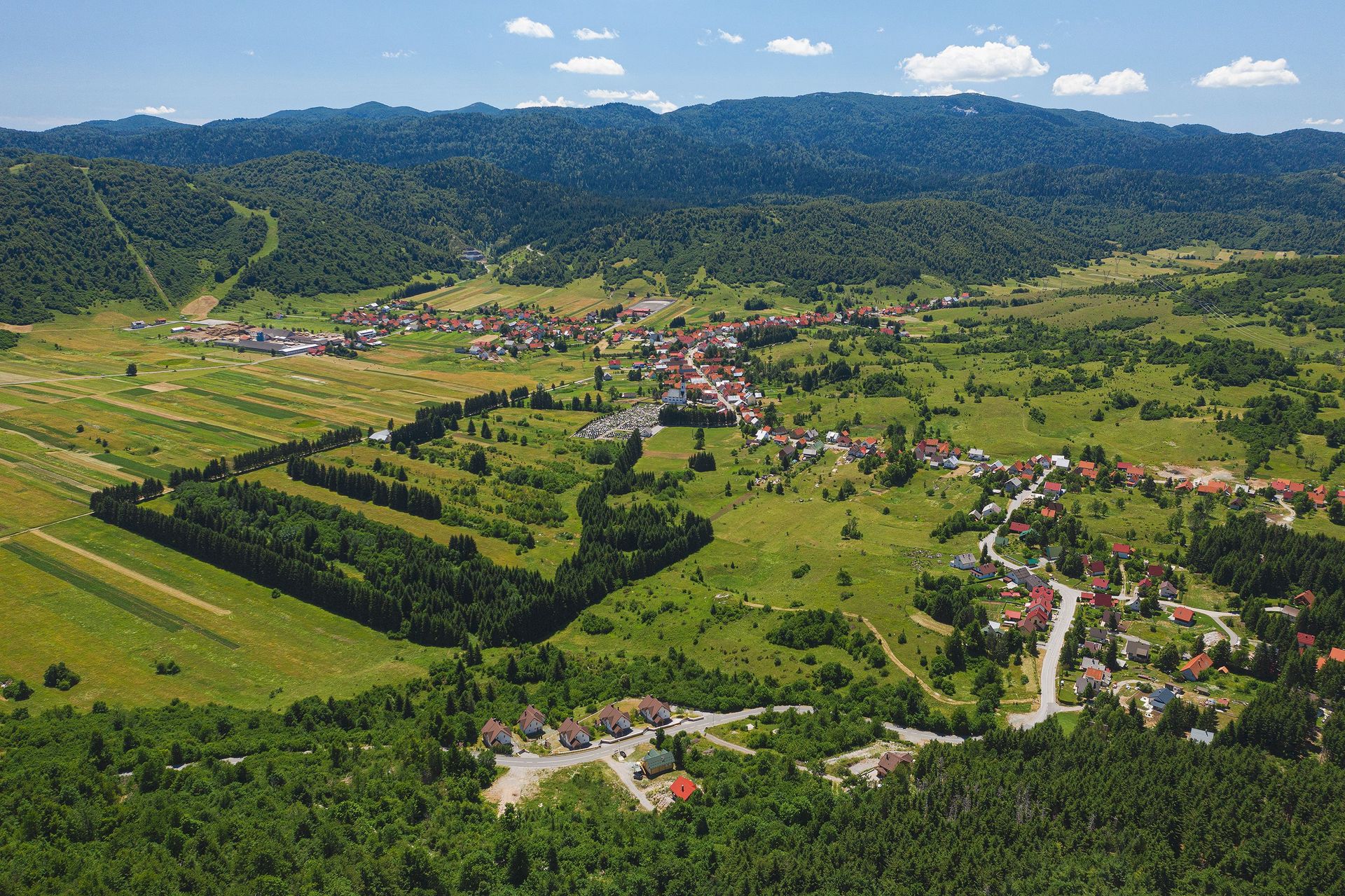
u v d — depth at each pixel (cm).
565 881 12325
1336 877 11719
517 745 16175
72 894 11050
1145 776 13725
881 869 12381
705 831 13438
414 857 12331
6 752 15412
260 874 11944
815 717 16562
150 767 14300
